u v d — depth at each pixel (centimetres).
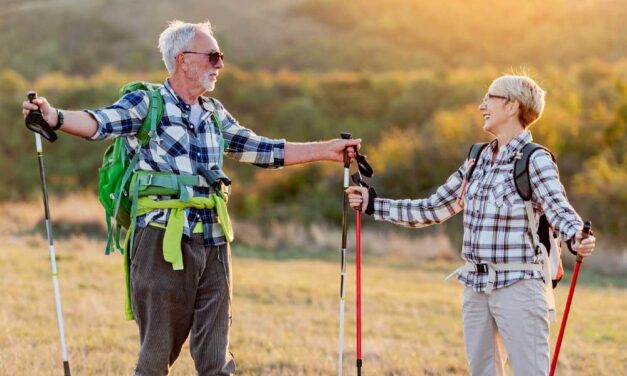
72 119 481
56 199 2402
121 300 1088
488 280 495
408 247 2023
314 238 2164
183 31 514
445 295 1327
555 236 505
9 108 3712
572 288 493
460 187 537
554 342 948
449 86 3641
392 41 5431
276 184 2605
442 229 2123
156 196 507
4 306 983
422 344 930
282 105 3794
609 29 5066
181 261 501
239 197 2547
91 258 1441
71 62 5197
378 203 560
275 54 5275
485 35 5422
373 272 1653
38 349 782
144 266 507
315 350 859
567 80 3025
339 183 2547
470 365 514
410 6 5784
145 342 514
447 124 2638
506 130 509
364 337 954
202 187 514
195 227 511
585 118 2652
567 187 2358
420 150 2544
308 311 1119
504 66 4991
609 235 2002
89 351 799
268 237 2172
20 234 1884
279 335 941
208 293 519
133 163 512
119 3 5916
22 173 3384
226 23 5791
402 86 3812
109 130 493
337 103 3791
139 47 5297
